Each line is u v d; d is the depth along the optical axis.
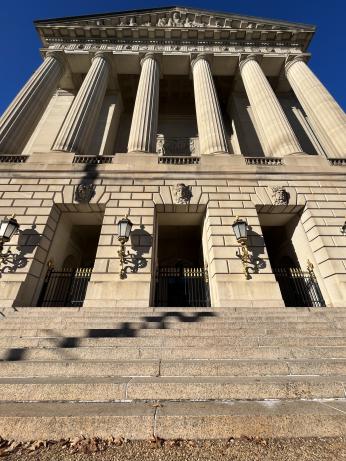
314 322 7.17
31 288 11.12
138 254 11.80
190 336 6.20
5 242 11.45
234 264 11.73
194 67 21.75
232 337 5.96
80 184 13.54
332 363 4.79
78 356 5.28
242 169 14.42
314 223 12.88
